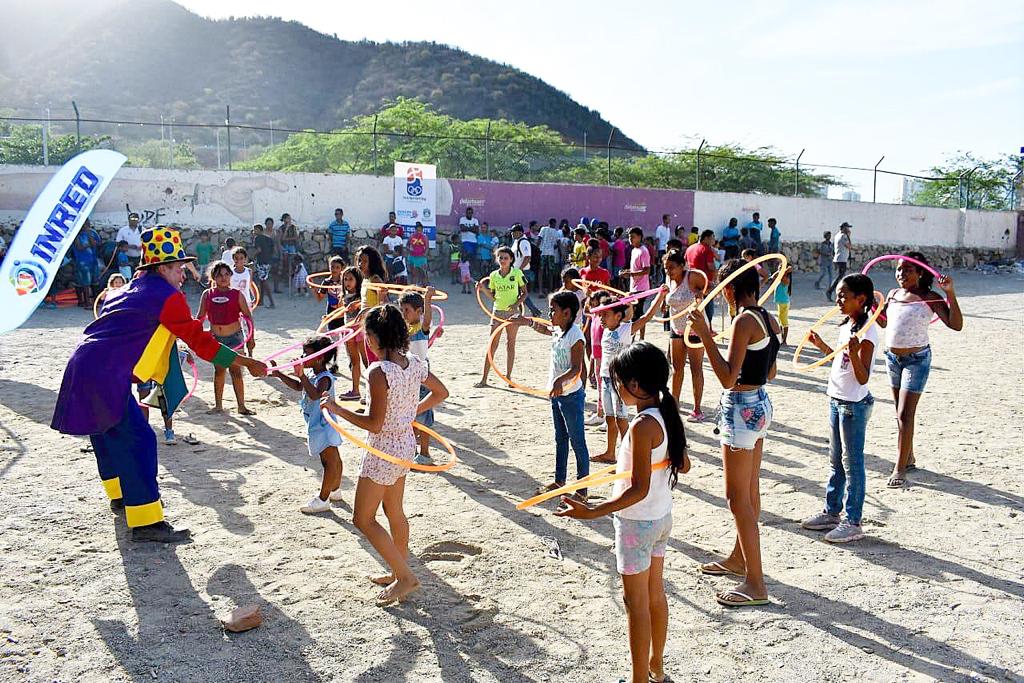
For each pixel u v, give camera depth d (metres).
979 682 4.39
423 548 6.11
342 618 5.05
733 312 5.38
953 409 10.45
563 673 4.47
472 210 25.64
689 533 6.43
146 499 6.08
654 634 4.32
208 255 21.91
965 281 29.59
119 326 6.11
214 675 4.42
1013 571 5.75
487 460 8.26
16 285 8.75
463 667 4.52
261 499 7.03
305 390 6.52
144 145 29.61
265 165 37.69
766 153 36.66
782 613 5.15
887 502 7.10
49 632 4.84
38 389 10.96
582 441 6.96
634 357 4.10
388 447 5.11
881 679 4.42
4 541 6.10
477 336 16.17
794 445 8.91
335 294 11.70
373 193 24.98
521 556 5.97
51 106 86.69
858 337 5.97
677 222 29.52
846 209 32.56
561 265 23.80
